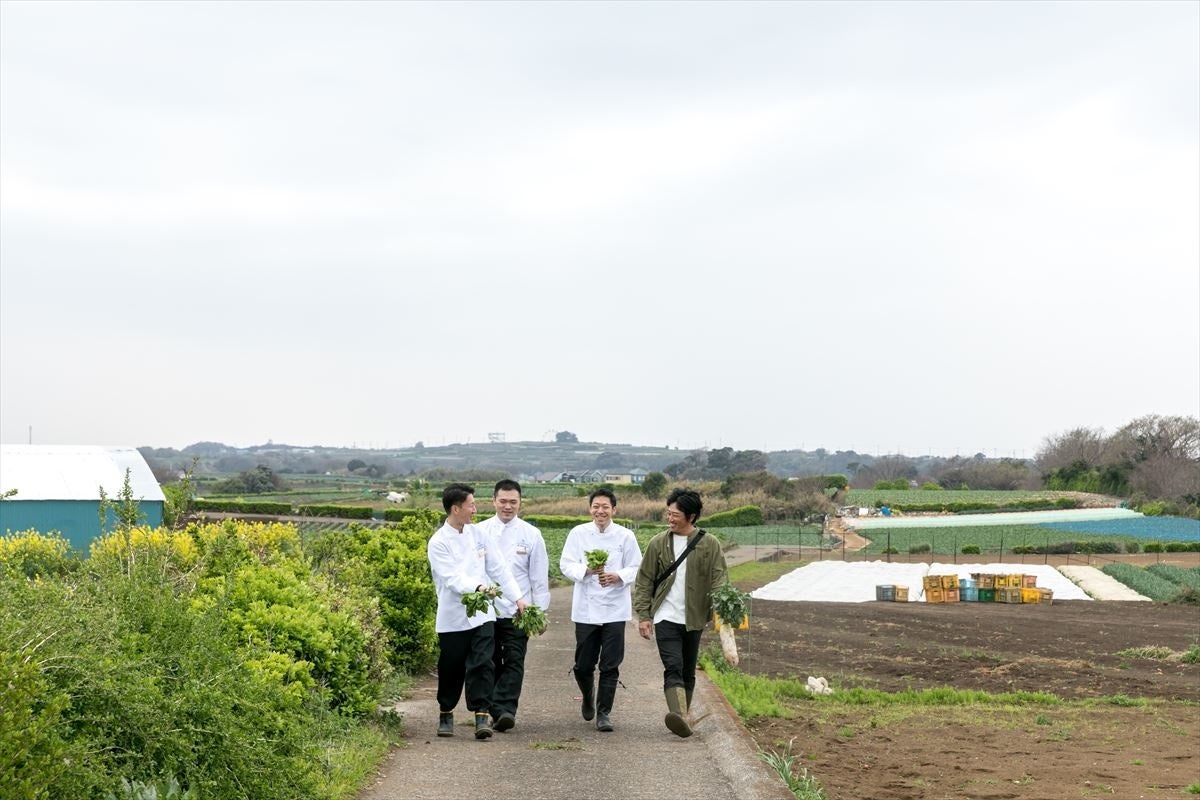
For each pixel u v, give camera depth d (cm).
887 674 2073
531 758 884
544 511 8069
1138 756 1290
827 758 1189
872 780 1083
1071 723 1543
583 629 1045
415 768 841
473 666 980
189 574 1028
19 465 4028
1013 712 1638
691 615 1007
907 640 2561
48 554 2056
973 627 2856
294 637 951
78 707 577
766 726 1377
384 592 1405
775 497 9112
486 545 1030
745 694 1589
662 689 1318
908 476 16725
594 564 1027
